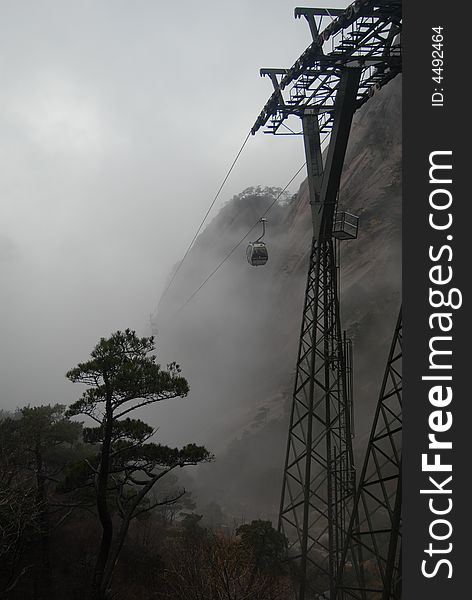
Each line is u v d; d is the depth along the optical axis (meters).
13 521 24.66
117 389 21.89
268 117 31.27
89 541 32.75
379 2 20.31
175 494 54.34
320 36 23.41
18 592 25.73
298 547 48.47
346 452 26.69
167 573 27.27
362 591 20.73
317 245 28.91
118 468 23.84
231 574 22.23
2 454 28.59
